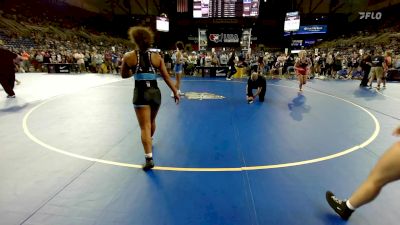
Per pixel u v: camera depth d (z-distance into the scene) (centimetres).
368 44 3100
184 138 514
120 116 668
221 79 1530
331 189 331
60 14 3416
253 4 2808
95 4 4028
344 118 675
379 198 311
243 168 386
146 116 373
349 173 373
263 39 3997
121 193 318
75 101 854
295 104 846
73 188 327
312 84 1357
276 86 1280
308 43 3969
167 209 288
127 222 266
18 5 2941
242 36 3241
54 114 685
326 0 3800
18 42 2445
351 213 269
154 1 4066
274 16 3884
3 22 2508
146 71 367
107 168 382
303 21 3881
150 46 370
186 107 783
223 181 348
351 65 1686
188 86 1226
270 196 314
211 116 682
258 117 677
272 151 452
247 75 1762
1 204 292
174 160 412
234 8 2844
